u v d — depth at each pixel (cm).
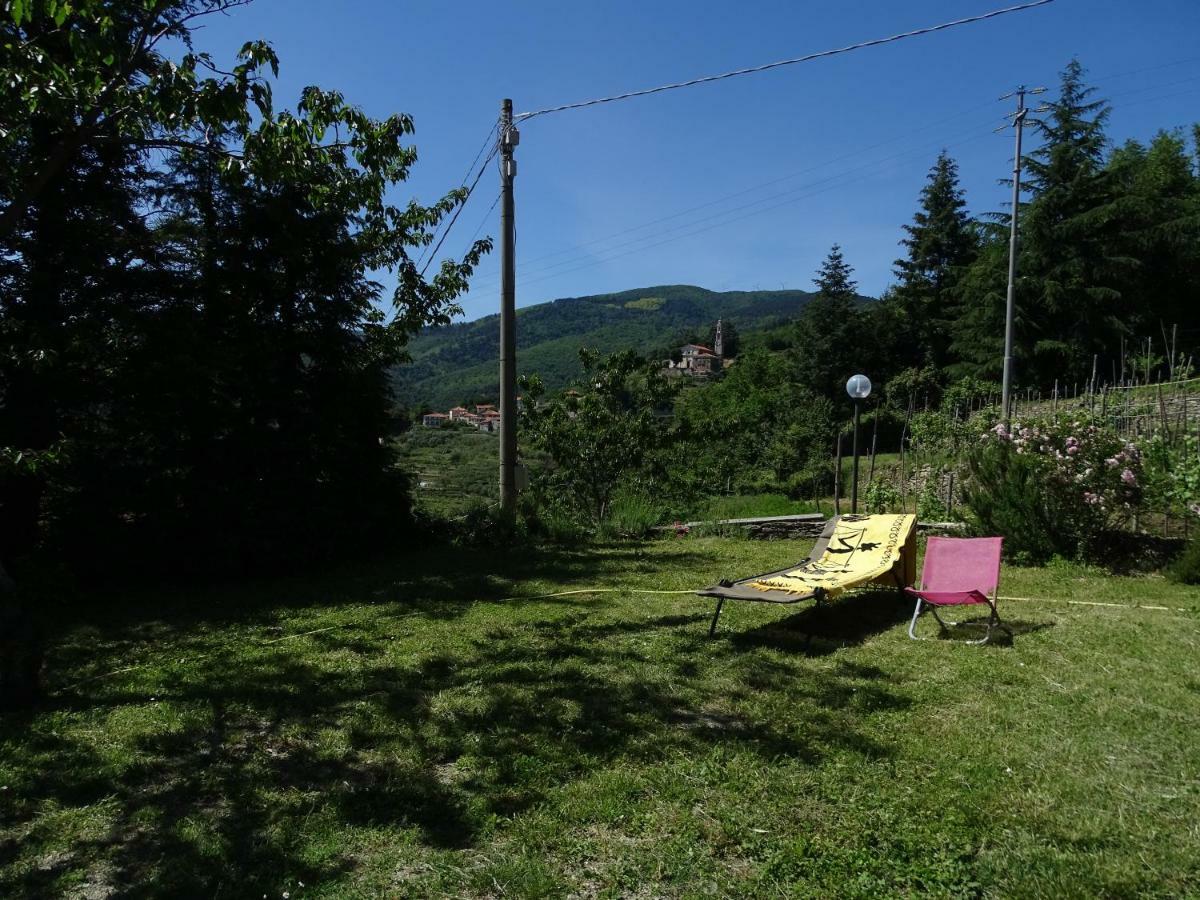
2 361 892
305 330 1064
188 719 488
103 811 378
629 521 1295
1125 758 386
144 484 958
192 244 1030
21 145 846
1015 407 1733
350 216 1066
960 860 308
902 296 4038
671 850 323
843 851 316
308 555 1040
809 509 1441
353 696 525
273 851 335
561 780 390
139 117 676
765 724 444
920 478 1469
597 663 572
